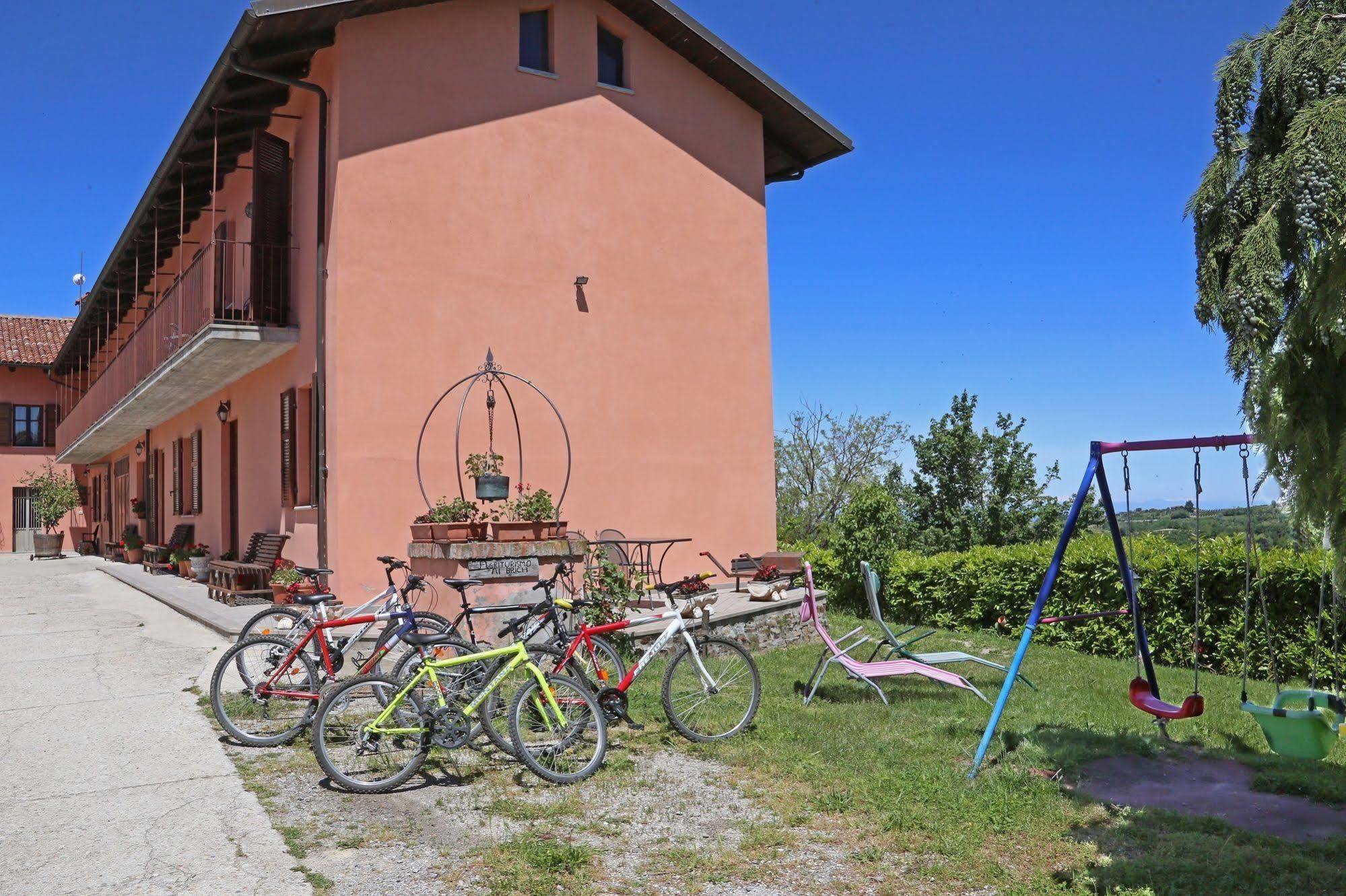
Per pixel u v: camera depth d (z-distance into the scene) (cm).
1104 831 430
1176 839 414
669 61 1251
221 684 593
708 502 1231
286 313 1139
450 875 388
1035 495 1398
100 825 442
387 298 1020
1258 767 526
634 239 1198
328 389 1011
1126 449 542
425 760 534
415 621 629
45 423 2988
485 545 766
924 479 1457
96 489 2900
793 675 798
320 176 1034
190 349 1134
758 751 560
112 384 1788
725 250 1278
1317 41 446
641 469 1182
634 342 1188
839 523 1158
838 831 437
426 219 1048
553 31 1155
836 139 1362
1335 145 408
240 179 1340
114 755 555
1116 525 560
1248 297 422
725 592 1134
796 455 2125
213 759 546
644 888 380
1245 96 467
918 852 411
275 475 1210
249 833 432
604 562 973
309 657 609
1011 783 489
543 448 1112
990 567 1021
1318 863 386
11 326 3039
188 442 1731
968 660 686
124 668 797
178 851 411
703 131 1273
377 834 433
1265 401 368
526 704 521
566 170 1148
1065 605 947
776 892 376
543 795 489
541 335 1118
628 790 496
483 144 1091
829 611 1165
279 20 936
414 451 1026
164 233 1576
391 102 1033
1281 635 779
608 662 630
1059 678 782
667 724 621
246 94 1078
